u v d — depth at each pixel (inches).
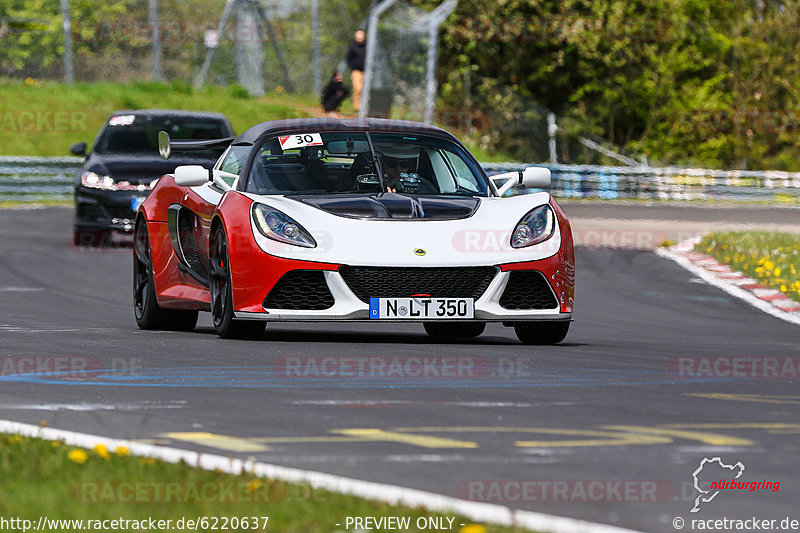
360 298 1040.8
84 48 4845.0
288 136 1189.7
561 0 5792.3
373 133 1201.4
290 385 827.4
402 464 566.9
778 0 6407.5
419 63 5246.1
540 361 984.3
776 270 1972.2
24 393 794.8
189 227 1202.6
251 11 4943.4
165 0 5049.2
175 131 2381.9
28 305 1556.3
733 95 6240.2
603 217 3235.7
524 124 5565.9
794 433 672.4
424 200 1113.4
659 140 6033.5
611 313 1633.9
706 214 3511.3
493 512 465.4
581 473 549.6
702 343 1238.9
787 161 6156.5
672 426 686.5
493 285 1056.2
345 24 5162.4
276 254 1049.5
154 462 554.6
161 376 869.8
